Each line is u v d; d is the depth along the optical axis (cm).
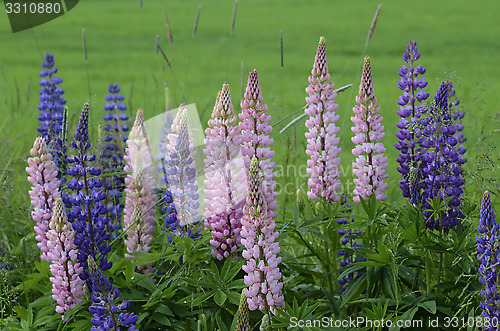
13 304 465
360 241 518
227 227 395
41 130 543
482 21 2895
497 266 345
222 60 2070
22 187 634
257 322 379
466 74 1705
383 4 3712
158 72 1797
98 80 1680
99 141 491
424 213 408
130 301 386
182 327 390
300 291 442
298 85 1612
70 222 398
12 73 1731
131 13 3475
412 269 424
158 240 414
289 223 409
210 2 4053
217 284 375
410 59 419
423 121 405
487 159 434
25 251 508
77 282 387
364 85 401
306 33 2636
